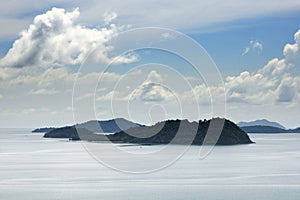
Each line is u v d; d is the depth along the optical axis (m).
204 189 68.00
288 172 90.50
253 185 72.38
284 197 62.34
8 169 98.19
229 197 62.12
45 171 92.88
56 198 61.94
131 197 61.72
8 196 63.81
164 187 69.19
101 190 67.31
